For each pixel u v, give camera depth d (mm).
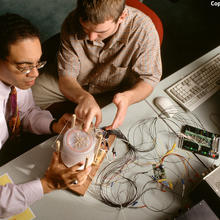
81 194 963
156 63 1359
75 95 1247
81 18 998
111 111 1235
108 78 1463
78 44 1280
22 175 992
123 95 1171
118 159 1088
